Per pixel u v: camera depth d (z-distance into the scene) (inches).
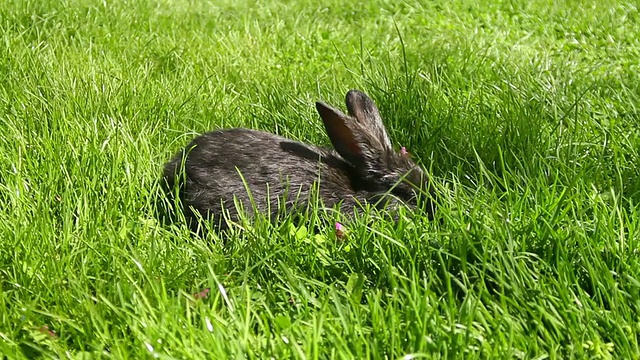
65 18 103.0
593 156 79.7
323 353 63.2
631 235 68.5
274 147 78.3
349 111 80.7
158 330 63.7
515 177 75.5
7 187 72.8
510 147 80.1
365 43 105.3
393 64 93.6
